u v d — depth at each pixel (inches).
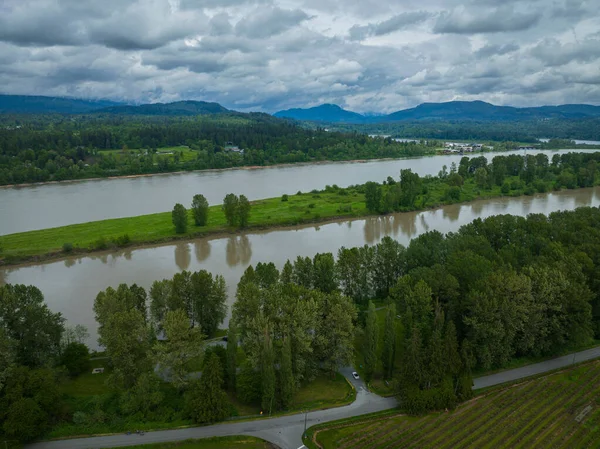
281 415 3166.8
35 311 3526.1
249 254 7204.7
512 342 3873.0
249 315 3750.0
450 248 5054.1
